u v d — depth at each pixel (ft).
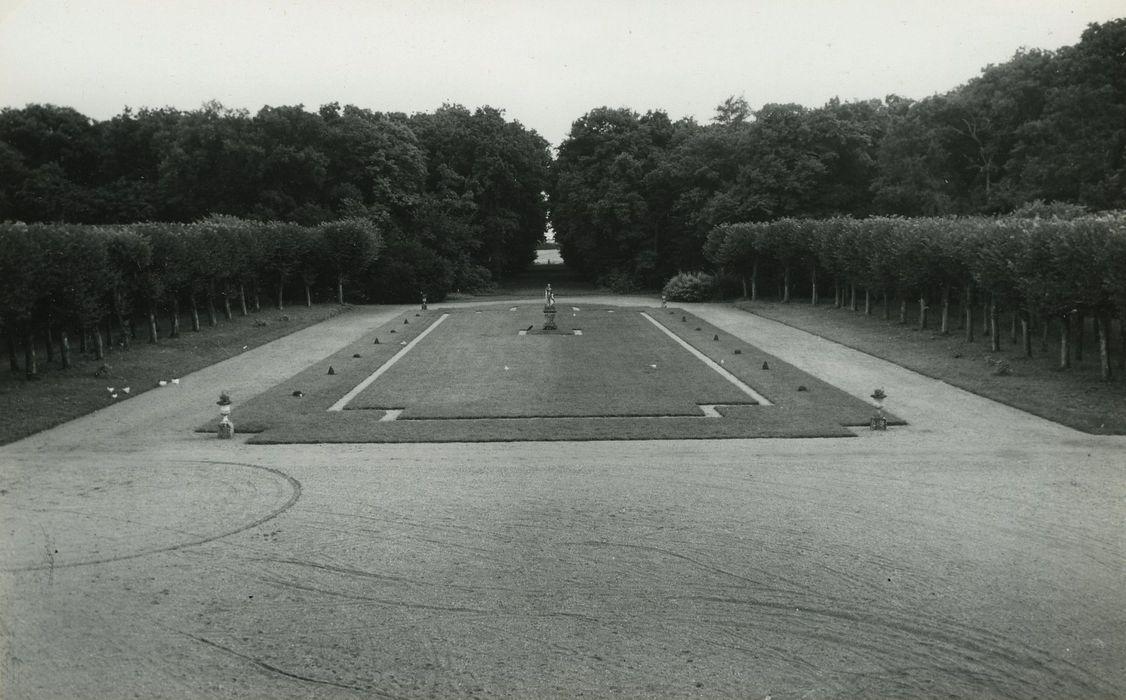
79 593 56.49
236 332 204.13
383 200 325.21
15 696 44.68
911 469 84.12
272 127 301.84
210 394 131.44
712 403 119.24
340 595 55.88
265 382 142.41
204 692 44.96
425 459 90.12
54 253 142.31
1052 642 49.16
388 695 44.62
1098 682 45.09
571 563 60.64
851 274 226.58
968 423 105.70
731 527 67.56
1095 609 52.90
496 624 51.93
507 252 410.72
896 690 44.65
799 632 50.67
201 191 302.66
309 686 45.50
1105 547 62.49
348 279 286.46
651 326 219.82
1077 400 115.55
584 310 266.36
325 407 119.14
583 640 49.96
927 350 165.07
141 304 185.16
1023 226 142.61
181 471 85.87
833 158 305.53
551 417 110.93
